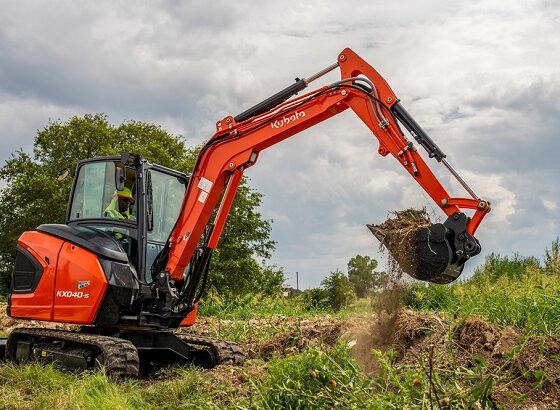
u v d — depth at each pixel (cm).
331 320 1152
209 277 3238
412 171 766
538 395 586
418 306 1242
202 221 903
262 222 3578
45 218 3319
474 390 480
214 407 604
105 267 870
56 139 3634
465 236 718
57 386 747
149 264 922
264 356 1026
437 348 715
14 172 3641
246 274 3481
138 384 790
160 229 948
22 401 687
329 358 552
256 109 880
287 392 541
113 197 939
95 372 805
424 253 725
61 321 887
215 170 902
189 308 927
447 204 743
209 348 965
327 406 534
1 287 2575
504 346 680
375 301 809
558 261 1319
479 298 1067
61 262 896
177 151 3825
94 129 3619
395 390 568
